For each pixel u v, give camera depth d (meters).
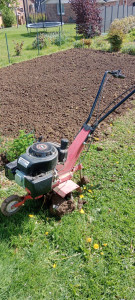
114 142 2.51
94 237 1.51
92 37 8.86
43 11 13.96
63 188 1.60
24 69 5.14
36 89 3.99
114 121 2.94
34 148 1.45
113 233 1.54
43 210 1.68
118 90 3.91
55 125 2.81
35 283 1.25
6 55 6.64
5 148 2.22
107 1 14.38
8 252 1.39
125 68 5.12
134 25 10.05
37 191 1.40
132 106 3.39
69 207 1.64
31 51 7.06
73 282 1.27
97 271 1.32
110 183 1.95
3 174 2.02
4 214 1.55
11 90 3.96
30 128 2.73
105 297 1.22
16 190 1.84
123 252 1.43
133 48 6.51
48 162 1.43
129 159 2.23
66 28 12.04
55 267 1.33
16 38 9.67
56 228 1.53
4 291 1.20
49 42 7.59
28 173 1.42
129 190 1.88
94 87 4.05
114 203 1.76
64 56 6.20
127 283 1.29
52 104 3.43
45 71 4.96
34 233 1.51
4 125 2.80
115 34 6.60
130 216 1.66
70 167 1.70
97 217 1.65
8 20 14.41
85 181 1.90
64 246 1.45
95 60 5.78
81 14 8.66
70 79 4.46
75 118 3.00
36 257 1.37
